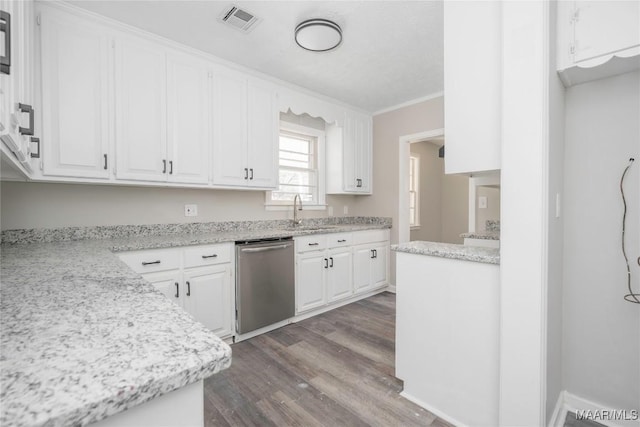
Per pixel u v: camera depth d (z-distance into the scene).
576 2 1.34
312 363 2.11
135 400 0.40
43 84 1.84
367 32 2.26
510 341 1.30
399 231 3.91
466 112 1.48
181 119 2.41
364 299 3.64
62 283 0.94
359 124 4.02
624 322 1.50
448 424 1.53
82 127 1.99
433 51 2.53
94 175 2.04
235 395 1.75
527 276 1.26
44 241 2.11
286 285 2.78
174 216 2.70
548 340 1.32
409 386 1.74
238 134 2.76
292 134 3.72
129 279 0.99
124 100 2.15
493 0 1.41
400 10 2.01
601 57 1.29
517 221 1.28
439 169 6.00
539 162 1.23
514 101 1.28
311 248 3.02
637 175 1.46
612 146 1.51
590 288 1.58
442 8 1.99
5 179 1.81
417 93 3.50
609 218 1.53
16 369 0.42
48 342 0.52
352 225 3.97
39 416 0.33
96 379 0.41
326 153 4.00
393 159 3.97
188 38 2.32
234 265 2.47
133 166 2.19
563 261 1.64
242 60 2.67
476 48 1.45
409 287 1.73
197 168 2.50
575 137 1.60
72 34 1.94
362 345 2.39
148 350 0.49
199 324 0.61
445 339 1.58
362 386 1.84
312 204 3.86
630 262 1.48
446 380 1.58
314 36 2.19
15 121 0.81
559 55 1.38
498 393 1.39
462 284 1.51
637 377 1.47
